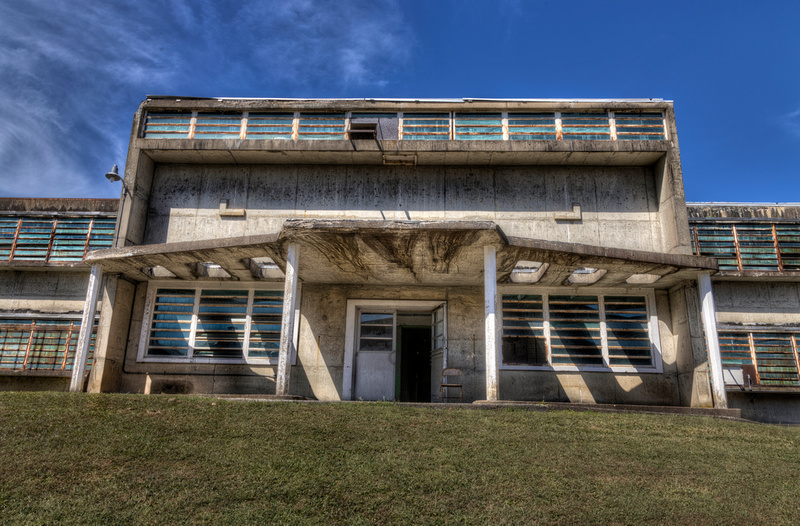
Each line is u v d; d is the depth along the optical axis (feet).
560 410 31.65
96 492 18.01
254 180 47.65
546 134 47.96
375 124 48.08
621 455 23.27
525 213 46.60
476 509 17.75
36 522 16.17
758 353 48.08
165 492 18.11
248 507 17.24
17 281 50.90
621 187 47.16
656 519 17.61
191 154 46.50
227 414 26.55
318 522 16.58
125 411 26.84
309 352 44.80
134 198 45.14
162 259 38.78
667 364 44.16
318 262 39.50
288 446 22.33
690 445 25.52
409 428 25.43
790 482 21.36
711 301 37.68
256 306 45.83
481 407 30.53
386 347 45.83
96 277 39.60
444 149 45.01
